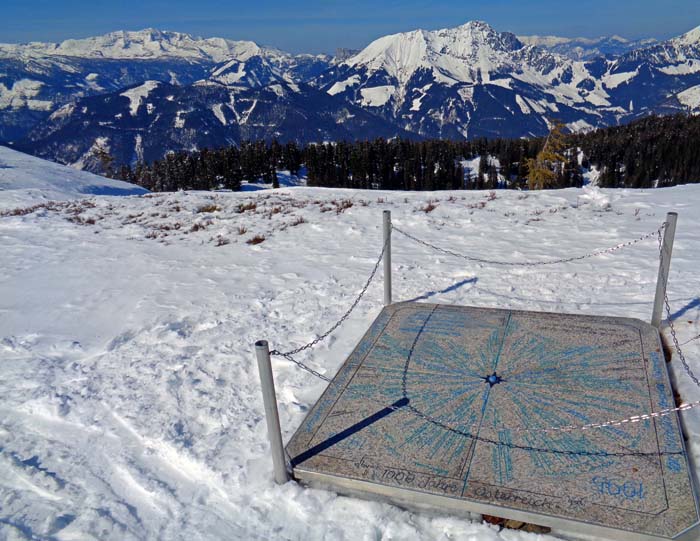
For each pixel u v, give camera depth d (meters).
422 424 4.77
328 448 4.55
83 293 9.19
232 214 15.20
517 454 4.30
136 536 3.85
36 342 7.27
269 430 4.12
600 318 6.49
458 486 4.00
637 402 4.83
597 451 4.26
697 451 4.18
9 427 5.26
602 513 3.65
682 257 8.77
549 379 5.30
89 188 27.11
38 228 14.48
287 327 7.17
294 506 4.07
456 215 13.13
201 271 10.02
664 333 6.14
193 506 4.14
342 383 5.54
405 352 6.06
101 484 4.43
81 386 5.94
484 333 6.37
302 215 14.27
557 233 10.86
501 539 3.66
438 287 8.19
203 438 4.92
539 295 7.61
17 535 3.85
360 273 9.12
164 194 20.16
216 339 6.93
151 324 7.62
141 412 5.37
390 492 4.07
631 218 11.67
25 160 31.91
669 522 3.54
